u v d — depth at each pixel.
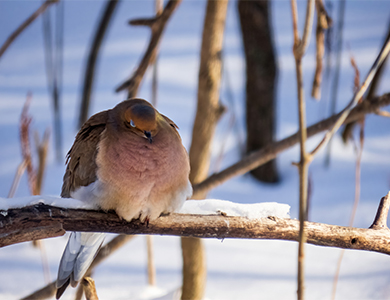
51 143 18.05
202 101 8.74
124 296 9.49
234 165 8.52
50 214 5.21
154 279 10.09
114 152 5.73
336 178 15.22
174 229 5.84
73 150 6.51
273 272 10.15
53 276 10.33
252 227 5.77
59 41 16.39
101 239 6.59
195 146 8.91
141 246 12.39
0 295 9.34
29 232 5.12
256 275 10.02
